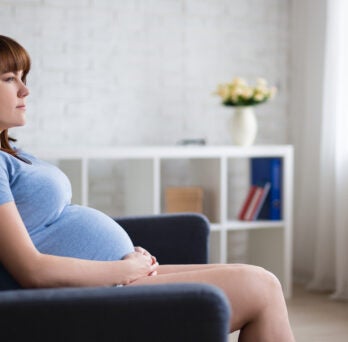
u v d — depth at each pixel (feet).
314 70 14.75
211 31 14.93
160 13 14.51
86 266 5.97
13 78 6.48
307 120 14.89
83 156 12.14
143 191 13.17
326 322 12.11
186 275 6.31
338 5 13.62
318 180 14.75
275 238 14.21
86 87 14.07
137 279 6.44
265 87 14.06
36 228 6.37
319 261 14.34
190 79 14.83
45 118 13.82
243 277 6.16
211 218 13.74
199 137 14.94
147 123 14.56
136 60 14.40
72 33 13.91
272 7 15.40
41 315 4.82
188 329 4.97
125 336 4.93
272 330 6.07
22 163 6.38
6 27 13.43
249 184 14.89
